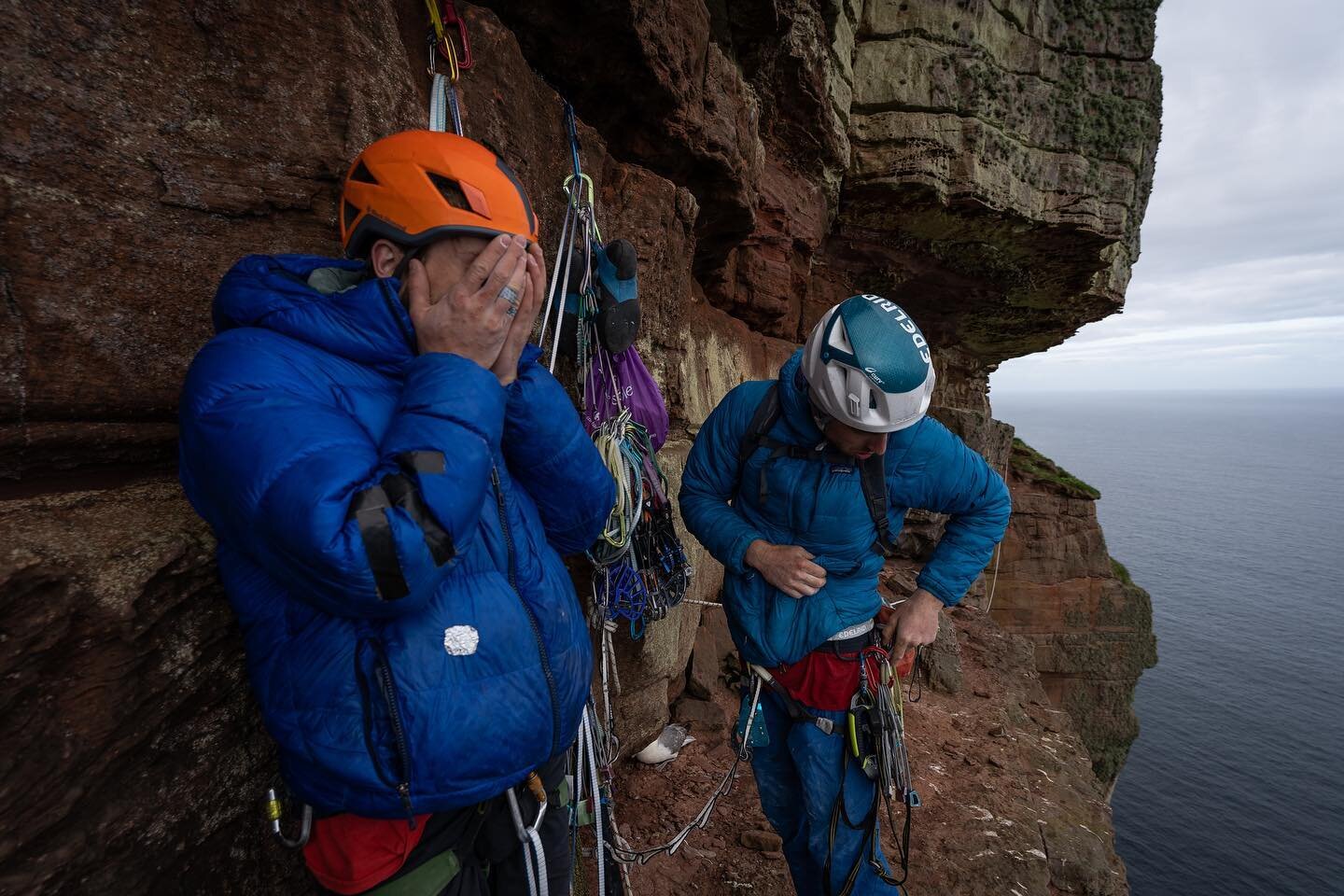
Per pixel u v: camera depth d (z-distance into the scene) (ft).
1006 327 46.21
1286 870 185.68
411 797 3.15
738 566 7.02
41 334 3.79
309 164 5.03
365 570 2.62
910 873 10.00
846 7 22.71
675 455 11.83
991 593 70.74
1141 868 187.52
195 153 4.43
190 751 4.15
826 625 6.69
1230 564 611.47
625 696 10.56
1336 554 652.48
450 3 6.08
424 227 3.24
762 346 22.43
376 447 3.01
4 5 3.50
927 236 31.17
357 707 3.03
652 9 8.83
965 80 26.66
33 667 3.18
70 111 3.80
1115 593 72.74
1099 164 30.86
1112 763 75.31
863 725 6.82
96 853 3.56
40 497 3.85
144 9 4.10
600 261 7.30
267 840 4.76
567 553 4.65
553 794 4.40
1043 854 10.65
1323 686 333.83
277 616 3.15
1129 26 30.19
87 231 3.94
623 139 10.75
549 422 3.95
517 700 3.34
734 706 13.51
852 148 26.61
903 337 5.68
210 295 4.59
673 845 8.07
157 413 4.43
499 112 6.92
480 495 3.07
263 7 4.68
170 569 3.89
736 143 12.55
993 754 14.03
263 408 2.73
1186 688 329.31
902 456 6.65
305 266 3.65
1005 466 42.37
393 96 5.62
